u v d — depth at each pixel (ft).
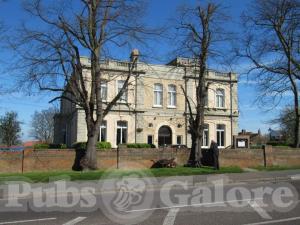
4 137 236.84
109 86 135.13
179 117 146.10
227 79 154.92
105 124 134.51
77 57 80.28
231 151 99.50
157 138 141.79
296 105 114.11
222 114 153.89
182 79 148.36
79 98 82.94
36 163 81.51
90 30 79.77
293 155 107.96
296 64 110.52
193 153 95.14
